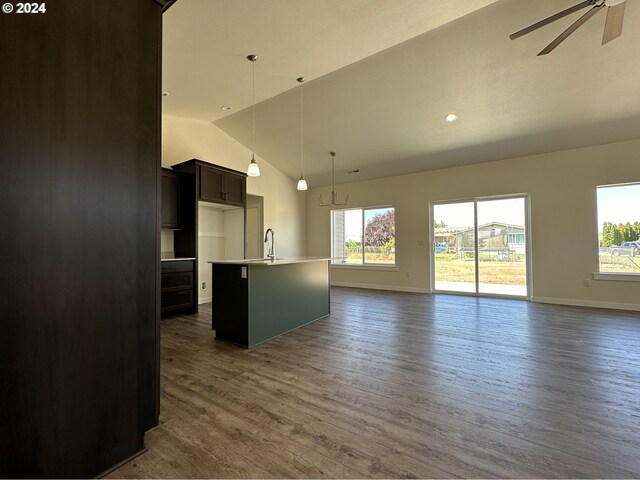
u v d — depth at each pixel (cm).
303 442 153
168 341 321
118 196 141
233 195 507
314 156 619
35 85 114
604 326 361
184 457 143
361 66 359
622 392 203
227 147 567
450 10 222
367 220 713
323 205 764
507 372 237
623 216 452
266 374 236
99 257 134
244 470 134
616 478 128
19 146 110
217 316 325
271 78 321
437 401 193
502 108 409
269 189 677
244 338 301
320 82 394
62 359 122
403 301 534
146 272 152
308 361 262
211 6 206
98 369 133
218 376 233
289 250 735
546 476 129
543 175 506
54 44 119
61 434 122
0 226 106
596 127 426
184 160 495
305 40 252
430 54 331
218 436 159
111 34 138
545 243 502
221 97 377
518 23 281
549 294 499
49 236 118
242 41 252
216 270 327
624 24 270
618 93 360
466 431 162
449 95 395
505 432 161
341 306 496
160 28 159
